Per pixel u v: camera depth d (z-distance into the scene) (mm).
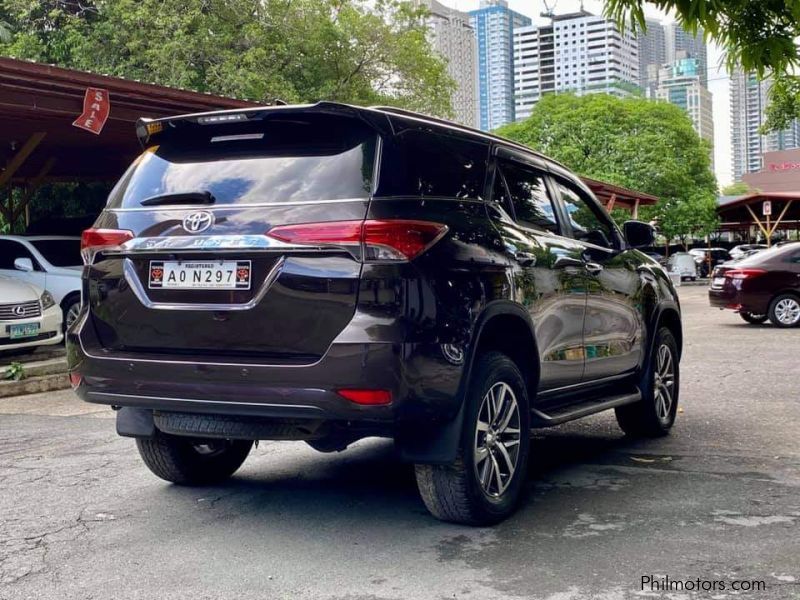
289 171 3973
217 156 4215
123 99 11625
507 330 4469
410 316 3668
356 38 27906
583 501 4738
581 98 40000
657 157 38469
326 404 3641
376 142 3908
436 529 4227
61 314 10656
